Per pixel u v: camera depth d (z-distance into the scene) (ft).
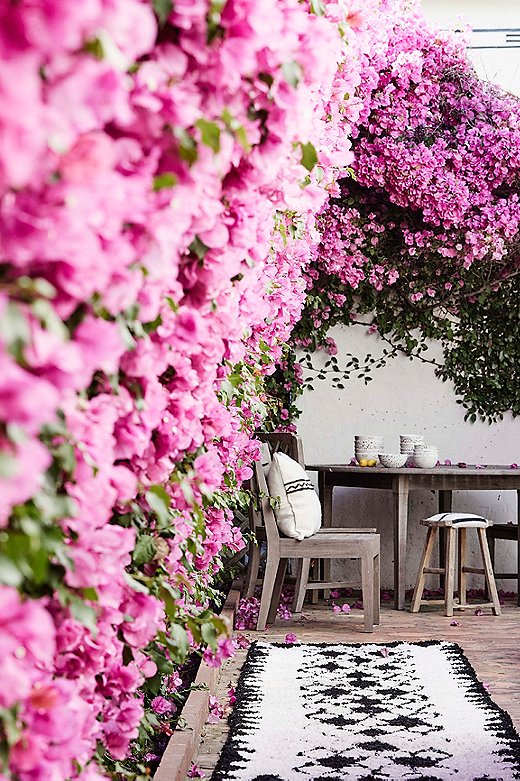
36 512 2.91
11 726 2.82
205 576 10.41
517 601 22.81
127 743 5.12
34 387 2.21
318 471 23.26
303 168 5.94
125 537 3.89
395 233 25.17
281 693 13.76
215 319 5.57
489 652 17.06
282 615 20.16
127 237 3.17
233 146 4.39
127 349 3.87
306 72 4.84
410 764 10.61
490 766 10.54
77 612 3.57
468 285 25.40
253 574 20.45
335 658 16.05
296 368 25.59
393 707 13.01
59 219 2.43
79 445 3.38
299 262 15.11
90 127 2.47
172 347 4.83
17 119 2.09
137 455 4.71
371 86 21.91
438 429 25.75
